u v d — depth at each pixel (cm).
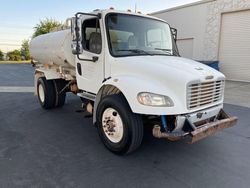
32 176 304
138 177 309
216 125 352
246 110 677
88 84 447
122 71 373
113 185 289
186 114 326
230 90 1044
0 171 314
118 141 367
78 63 469
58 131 477
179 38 1681
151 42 444
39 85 666
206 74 350
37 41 649
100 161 350
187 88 317
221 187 289
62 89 632
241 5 1298
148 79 338
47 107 643
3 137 438
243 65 1345
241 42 1338
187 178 309
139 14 438
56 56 525
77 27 403
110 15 400
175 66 350
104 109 383
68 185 287
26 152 375
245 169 334
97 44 412
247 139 449
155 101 315
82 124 525
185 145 414
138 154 376
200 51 1556
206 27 1497
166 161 355
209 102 362
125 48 406
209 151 392
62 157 360
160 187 288
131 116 343
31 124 519
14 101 755
